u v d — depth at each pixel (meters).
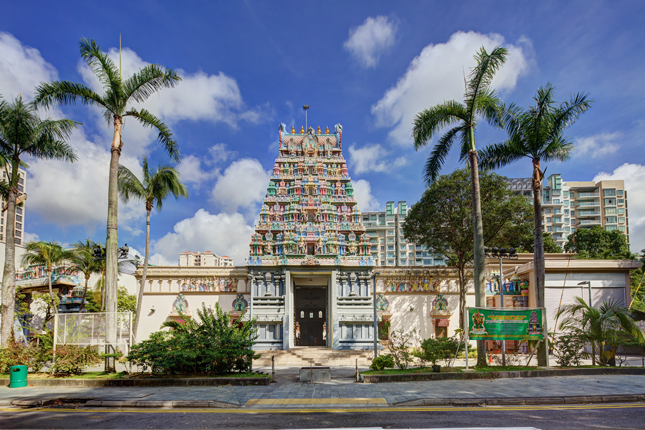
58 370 20.88
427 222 38.78
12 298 24.83
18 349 22.17
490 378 19.78
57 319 22.00
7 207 25.34
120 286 52.69
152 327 40.38
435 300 40.62
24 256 39.56
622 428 11.22
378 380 19.78
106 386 19.12
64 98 22.91
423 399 14.84
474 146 24.31
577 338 22.61
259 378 19.53
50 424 12.27
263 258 38.59
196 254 98.19
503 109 24.50
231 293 40.75
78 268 41.56
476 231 23.34
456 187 36.72
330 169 44.31
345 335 37.47
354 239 40.94
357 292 38.97
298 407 14.46
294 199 42.19
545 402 14.68
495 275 40.03
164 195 37.41
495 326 21.72
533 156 24.84
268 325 37.19
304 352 34.69
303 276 39.62
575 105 23.84
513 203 35.84
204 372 21.27
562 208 119.50
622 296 34.38
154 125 24.52
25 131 24.94
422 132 24.58
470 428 11.15
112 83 22.78
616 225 119.25
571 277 34.84
